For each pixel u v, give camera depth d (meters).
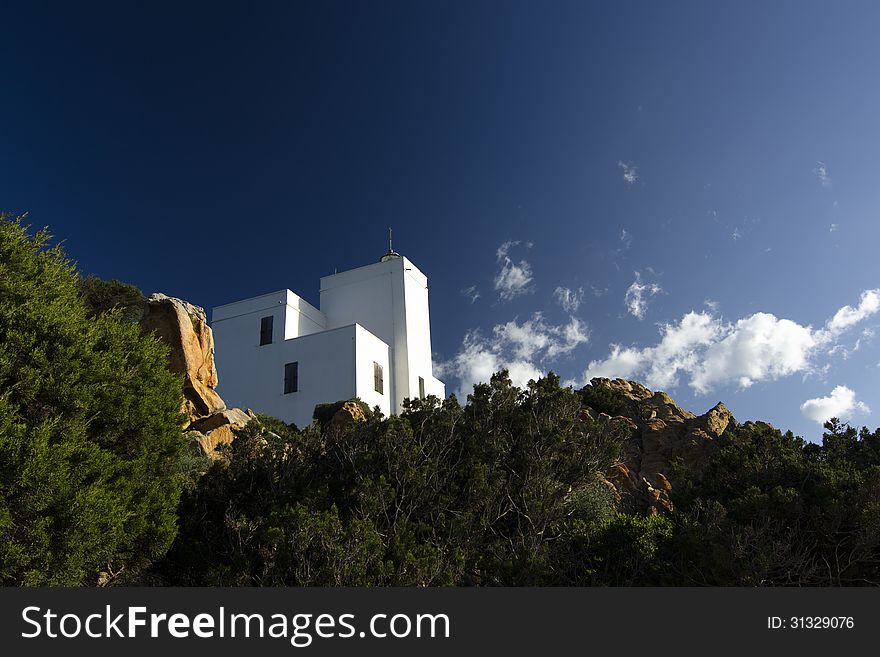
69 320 10.28
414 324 36.91
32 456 8.12
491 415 15.28
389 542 11.53
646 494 19.78
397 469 13.01
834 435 15.62
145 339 12.11
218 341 33.50
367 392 30.88
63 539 8.31
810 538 11.70
